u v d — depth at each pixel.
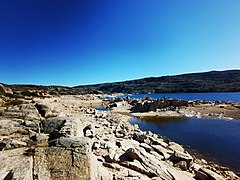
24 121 11.79
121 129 21.00
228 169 13.59
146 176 9.50
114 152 11.81
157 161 11.25
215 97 88.06
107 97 121.31
